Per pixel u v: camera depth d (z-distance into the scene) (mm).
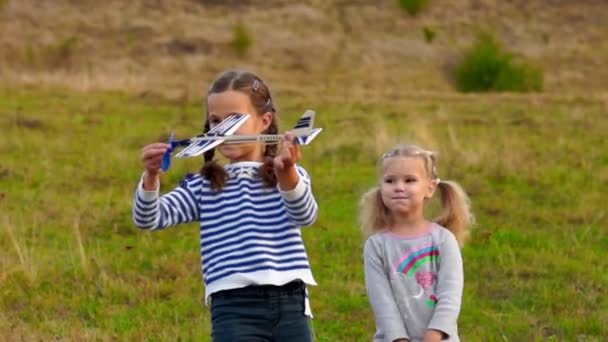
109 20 81125
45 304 19062
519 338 17594
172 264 21438
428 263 12422
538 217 26078
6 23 78812
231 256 11883
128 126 40062
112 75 63781
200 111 45469
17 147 34281
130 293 19672
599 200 27875
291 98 50938
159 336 17297
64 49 72500
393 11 85312
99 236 24031
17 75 61281
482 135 37719
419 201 12578
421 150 12727
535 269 21453
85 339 16984
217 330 11961
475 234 23734
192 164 30891
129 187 28953
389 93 54875
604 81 74875
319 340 17484
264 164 12133
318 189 29000
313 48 77625
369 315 18875
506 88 67000
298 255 12000
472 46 73562
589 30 85000
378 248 12570
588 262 22141
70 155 33438
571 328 18000
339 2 86812
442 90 69375
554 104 49781
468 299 19562
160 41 77812
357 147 34188
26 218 25141
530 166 31438
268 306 11875
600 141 37312
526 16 86812
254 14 84250
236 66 73500
